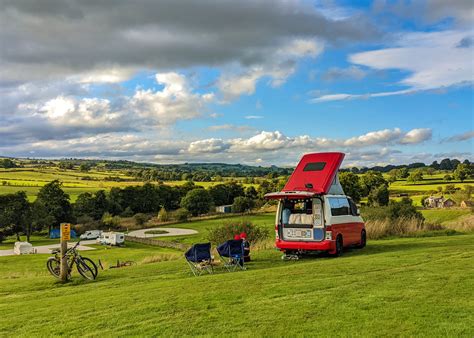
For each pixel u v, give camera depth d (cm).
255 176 18925
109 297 1054
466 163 11838
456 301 805
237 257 1484
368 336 654
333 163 1712
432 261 1282
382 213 2769
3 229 8981
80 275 1545
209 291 1018
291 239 1669
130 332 750
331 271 1195
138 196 11550
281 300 887
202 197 11194
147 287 1155
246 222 2619
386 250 1753
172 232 8125
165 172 17900
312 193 1590
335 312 778
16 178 14188
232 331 718
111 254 5341
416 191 9900
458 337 628
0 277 1931
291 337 673
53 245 7919
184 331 735
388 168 14225
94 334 758
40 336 779
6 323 884
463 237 2111
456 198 7881
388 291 904
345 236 1723
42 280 1489
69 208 9906
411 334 650
